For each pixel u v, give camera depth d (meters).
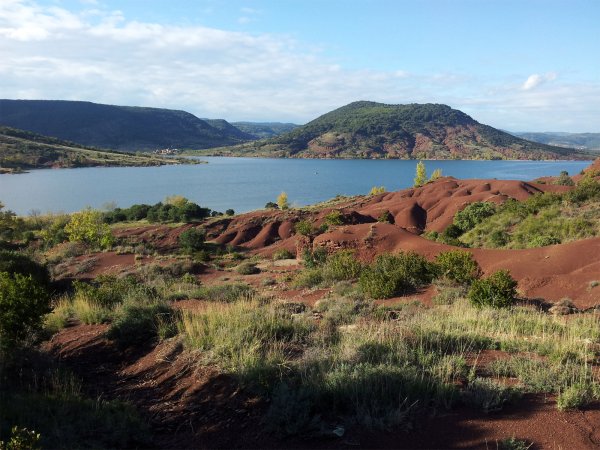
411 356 5.94
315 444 4.29
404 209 62.19
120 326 8.28
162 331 7.86
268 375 5.61
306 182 181.12
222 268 29.03
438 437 4.23
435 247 22.36
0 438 4.25
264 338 7.26
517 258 19.05
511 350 6.68
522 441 4.05
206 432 4.83
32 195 133.00
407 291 14.13
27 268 17.61
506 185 63.12
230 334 7.07
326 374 5.30
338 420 4.64
